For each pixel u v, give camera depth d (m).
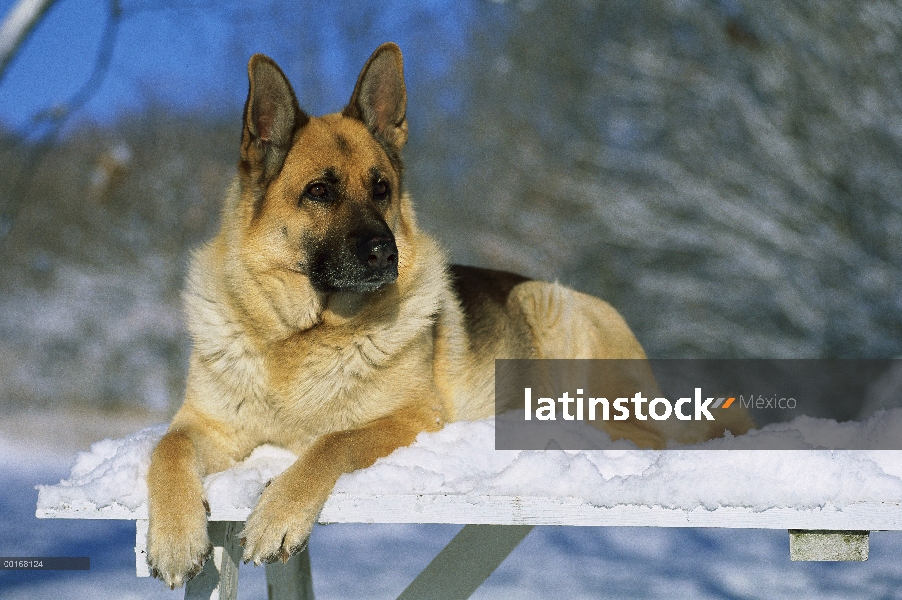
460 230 18.16
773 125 13.56
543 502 3.02
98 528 8.19
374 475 3.12
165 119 19.12
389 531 8.55
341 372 3.97
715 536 8.37
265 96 4.11
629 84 15.43
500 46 19.69
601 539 8.27
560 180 16.88
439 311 4.58
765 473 3.02
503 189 18.06
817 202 13.21
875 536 8.50
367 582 6.68
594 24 17.39
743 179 13.92
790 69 13.33
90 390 16.20
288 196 4.00
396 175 4.39
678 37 15.44
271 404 3.97
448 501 3.05
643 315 15.11
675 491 2.98
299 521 3.02
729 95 14.06
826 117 13.03
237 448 4.06
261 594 6.24
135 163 18.03
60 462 11.52
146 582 6.52
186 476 3.17
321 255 3.92
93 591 6.27
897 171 12.44
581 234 15.97
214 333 3.99
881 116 12.39
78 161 18.28
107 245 17.45
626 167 15.70
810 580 6.84
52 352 16.55
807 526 2.96
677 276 14.62
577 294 5.59
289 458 4.07
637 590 6.52
